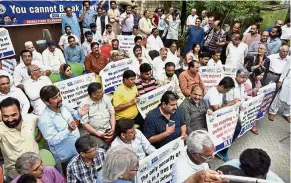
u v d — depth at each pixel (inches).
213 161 190.5
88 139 115.5
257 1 440.1
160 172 132.3
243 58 283.0
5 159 131.4
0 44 298.2
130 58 255.6
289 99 239.3
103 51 310.0
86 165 120.7
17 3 325.1
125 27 400.8
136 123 189.8
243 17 424.2
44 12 347.6
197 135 98.5
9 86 179.9
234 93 198.1
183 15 442.6
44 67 260.2
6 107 121.6
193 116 171.8
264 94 215.8
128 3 466.3
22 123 131.6
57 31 370.3
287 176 182.5
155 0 514.0
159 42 346.3
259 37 312.3
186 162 100.8
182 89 222.5
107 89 236.5
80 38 367.6
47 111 136.3
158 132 149.6
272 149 210.1
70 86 202.5
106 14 391.9
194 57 289.0
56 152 139.2
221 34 348.2
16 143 127.9
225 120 176.9
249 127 207.9
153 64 263.6
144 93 203.3
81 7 376.2
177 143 135.6
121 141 131.9
